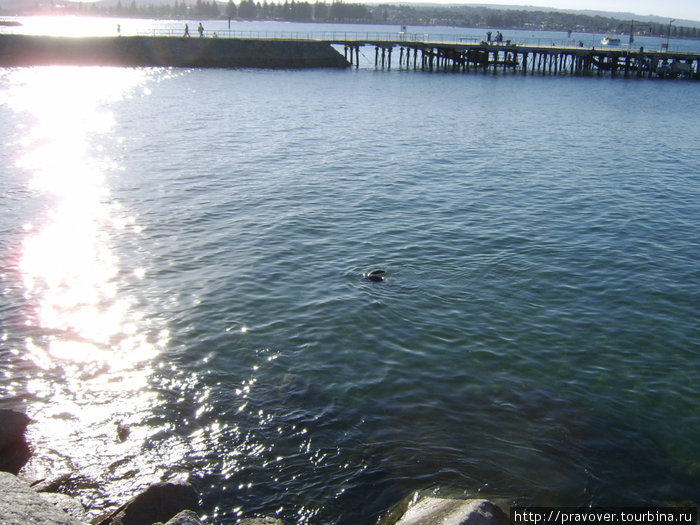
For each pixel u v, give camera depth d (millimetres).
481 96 63656
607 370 13211
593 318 15562
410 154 34594
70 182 26719
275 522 8586
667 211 24891
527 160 33938
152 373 12742
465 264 18906
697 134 44438
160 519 8680
